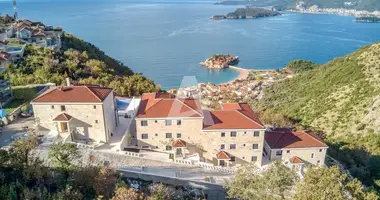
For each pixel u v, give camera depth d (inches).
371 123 3373.5
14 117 2202.3
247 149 2034.9
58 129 1996.8
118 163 1777.8
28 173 1275.8
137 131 1995.6
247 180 1396.4
